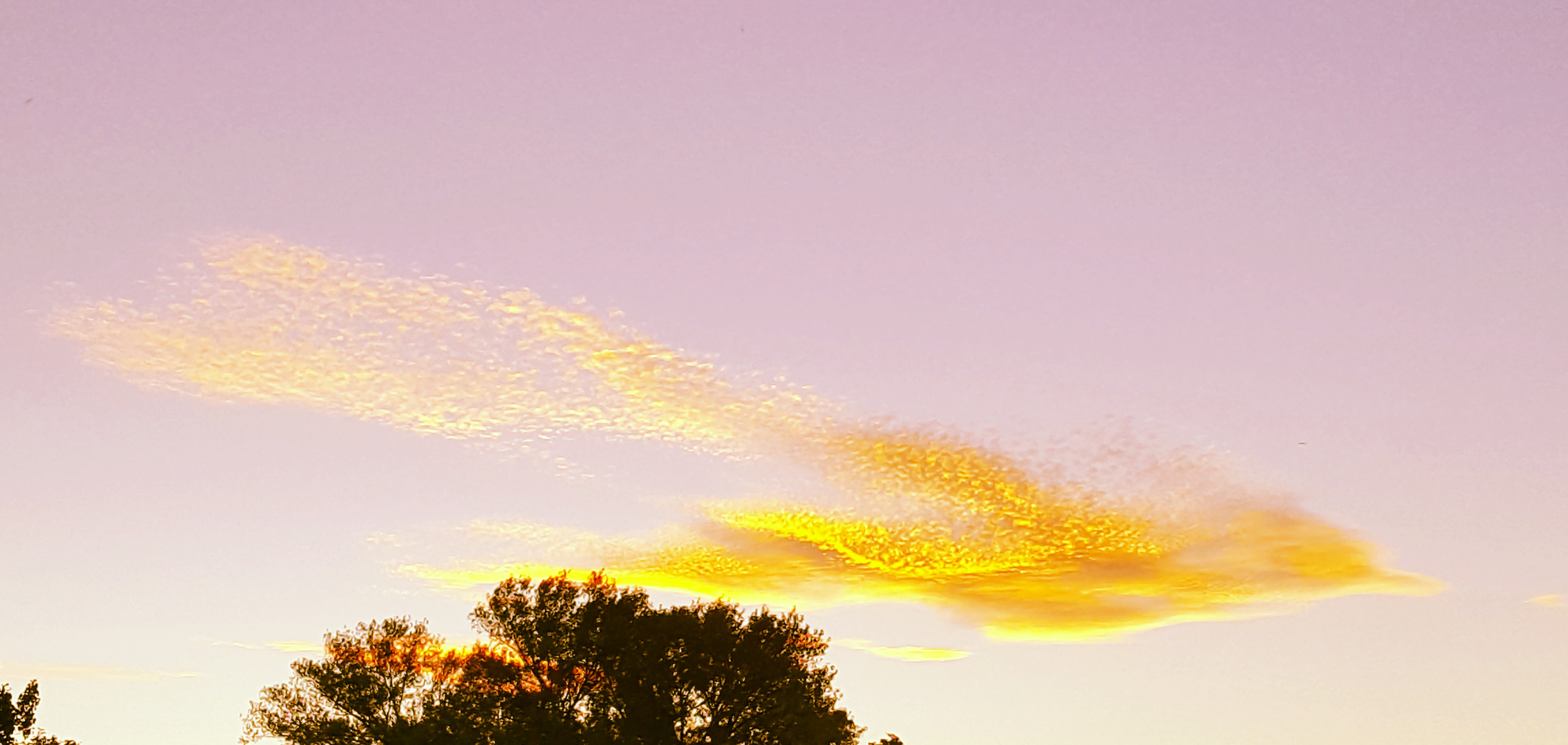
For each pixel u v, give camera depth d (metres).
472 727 35.84
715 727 37.66
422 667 37.59
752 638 38.25
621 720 36.91
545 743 35.28
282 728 36.31
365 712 36.41
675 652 37.56
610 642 37.34
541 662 37.81
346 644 37.22
